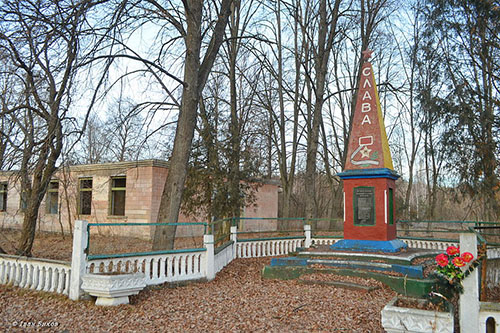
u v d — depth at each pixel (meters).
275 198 26.53
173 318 6.40
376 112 11.51
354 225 11.21
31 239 10.73
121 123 11.20
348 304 7.17
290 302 7.36
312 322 6.18
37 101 9.78
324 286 8.72
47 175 10.73
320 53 19.02
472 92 15.20
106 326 6.00
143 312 6.66
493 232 14.61
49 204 23.06
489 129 15.04
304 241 14.70
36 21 8.52
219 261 10.55
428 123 16.48
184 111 10.79
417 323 4.36
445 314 4.27
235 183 15.02
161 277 8.36
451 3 15.50
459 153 15.11
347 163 11.60
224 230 14.75
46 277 7.80
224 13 11.64
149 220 18.64
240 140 15.84
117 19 9.38
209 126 14.89
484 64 15.77
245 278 9.86
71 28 8.36
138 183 19.36
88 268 7.32
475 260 4.71
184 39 11.51
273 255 13.72
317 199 36.59
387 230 10.77
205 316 6.51
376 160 11.14
